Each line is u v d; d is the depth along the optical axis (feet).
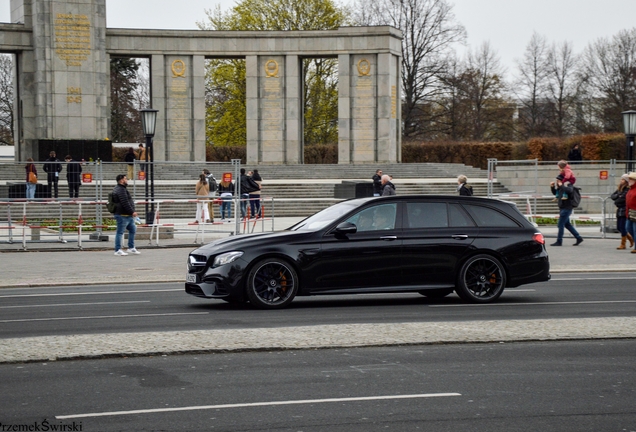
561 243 85.71
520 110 283.79
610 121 259.39
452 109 264.72
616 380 29.50
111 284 61.21
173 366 31.55
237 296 46.11
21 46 166.91
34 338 35.91
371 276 47.21
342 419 24.63
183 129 177.99
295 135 180.65
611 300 49.98
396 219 48.19
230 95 248.11
